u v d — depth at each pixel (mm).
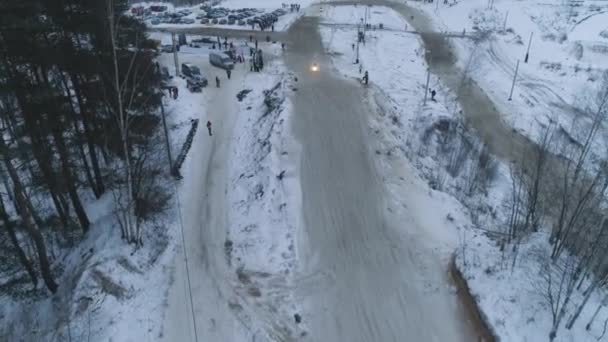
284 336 21500
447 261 25953
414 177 34031
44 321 22406
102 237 27016
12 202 31438
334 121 40156
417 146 40188
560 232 23359
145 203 28391
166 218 29031
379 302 23391
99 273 23047
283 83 48281
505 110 50125
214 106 45656
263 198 30562
